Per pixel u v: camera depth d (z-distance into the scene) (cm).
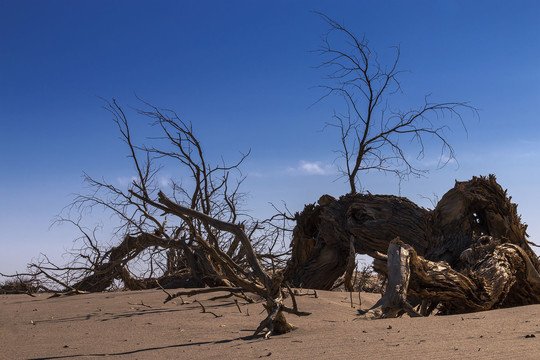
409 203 1267
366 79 1708
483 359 333
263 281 534
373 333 471
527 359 327
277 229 1501
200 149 1305
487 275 793
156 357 420
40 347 498
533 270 893
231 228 555
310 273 1384
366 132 1684
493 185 1059
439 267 736
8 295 1207
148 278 1323
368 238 1284
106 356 438
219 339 505
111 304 843
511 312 602
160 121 1306
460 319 550
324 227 1376
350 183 1673
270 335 508
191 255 1200
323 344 427
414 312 651
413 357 351
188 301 838
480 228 1098
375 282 1399
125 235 1330
